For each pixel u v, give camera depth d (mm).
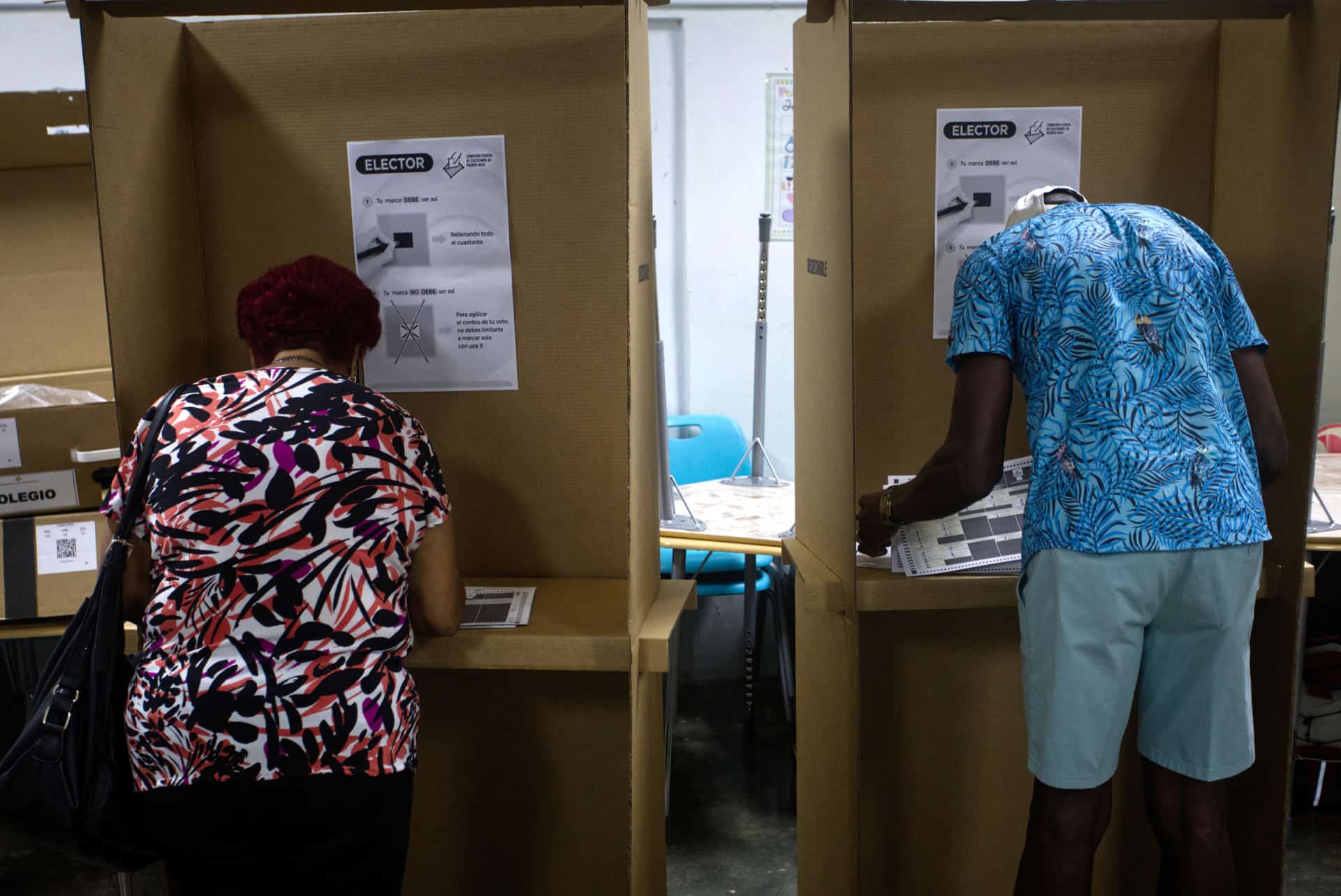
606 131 1767
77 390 2217
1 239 2320
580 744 1879
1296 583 1716
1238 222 1822
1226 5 1648
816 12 1702
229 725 1289
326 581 1330
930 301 1894
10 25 2943
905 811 2000
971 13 1666
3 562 2014
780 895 2285
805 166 1915
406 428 1434
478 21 1762
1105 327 1461
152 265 1720
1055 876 1531
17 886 2316
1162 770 1594
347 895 1382
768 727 3156
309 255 1627
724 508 2719
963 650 1954
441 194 1807
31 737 1347
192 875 1375
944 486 1542
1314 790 2645
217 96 1821
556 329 1826
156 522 1325
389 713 1360
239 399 1391
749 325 3359
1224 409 1489
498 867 1929
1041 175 1868
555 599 1770
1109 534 1427
